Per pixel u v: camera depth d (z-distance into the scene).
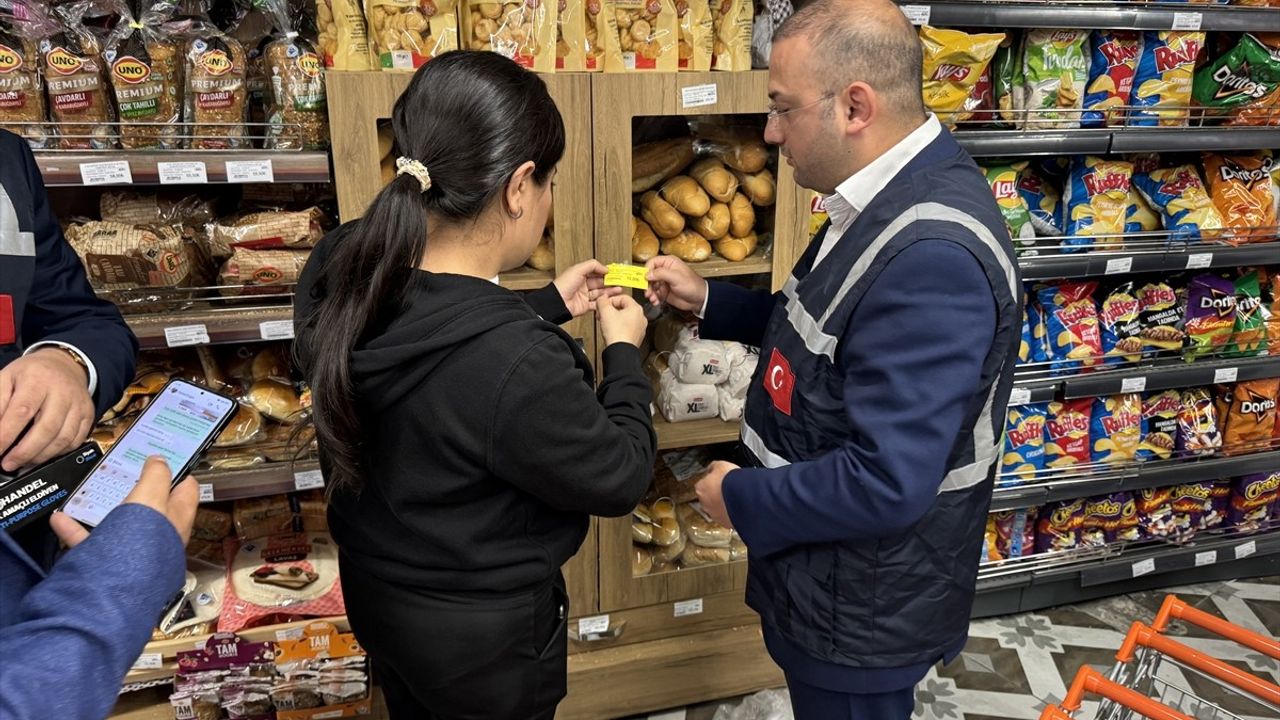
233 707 2.02
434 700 1.27
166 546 0.73
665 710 2.30
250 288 1.83
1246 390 2.67
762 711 2.25
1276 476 2.79
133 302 1.77
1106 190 2.39
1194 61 2.32
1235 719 1.26
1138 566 2.71
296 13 1.87
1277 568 2.86
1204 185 2.56
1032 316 2.51
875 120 1.29
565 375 1.05
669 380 2.14
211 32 1.71
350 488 1.17
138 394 1.93
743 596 2.28
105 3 1.66
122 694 2.09
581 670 2.18
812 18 1.29
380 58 1.64
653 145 1.96
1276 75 2.33
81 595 0.66
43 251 1.25
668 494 2.27
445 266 1.10
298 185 2.01
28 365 1.05
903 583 1.37
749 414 1.57
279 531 2.17
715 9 1.82
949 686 2.41
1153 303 2.55
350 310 1.02
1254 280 2.65
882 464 1.19
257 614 2.00
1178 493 2.77
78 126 1.64
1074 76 2.24
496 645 1.21
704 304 1.77
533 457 1.05
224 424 1.11
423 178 1.02
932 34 2.04
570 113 1.73
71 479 0.97
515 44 1.69
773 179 1.99
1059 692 2.38
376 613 1.24
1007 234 1.28
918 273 1.18
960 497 1.36
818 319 1.33
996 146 2.15
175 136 1.68
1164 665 2.46
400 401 1.07
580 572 2.12
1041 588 2.71
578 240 1.84
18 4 1.59
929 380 1.17
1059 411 2.58
